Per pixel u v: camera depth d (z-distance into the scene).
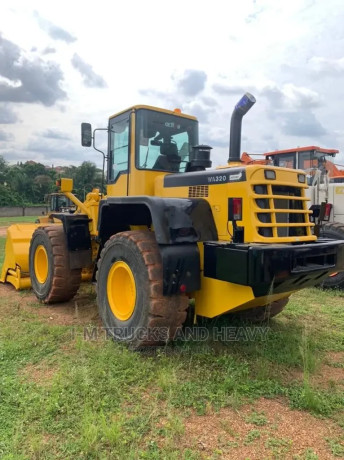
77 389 3.02
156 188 4.58
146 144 4.64
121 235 3.98
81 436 2.46
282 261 3.24
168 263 3.50
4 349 3.81
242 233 3.60
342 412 2.87
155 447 2.42
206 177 3.97
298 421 2.75
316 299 6.23
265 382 3.24
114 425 2.53
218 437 2.54
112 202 4.21
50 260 5.46
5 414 2.72
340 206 7.75
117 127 5.04
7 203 42.12
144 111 4.63
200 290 3.76
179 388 3.07
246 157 11.21
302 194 4.04
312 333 4.48
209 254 3.61
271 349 3.91
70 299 5.74
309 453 2.40
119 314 4.04
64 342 4.04
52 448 2.40
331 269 3.67
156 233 3.51
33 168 52.09
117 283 4.11
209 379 3.25
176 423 2.61
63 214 5.60
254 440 2.52
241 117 4.40
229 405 2.91
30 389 3.05
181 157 4.96
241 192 3.61
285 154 11.25
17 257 6.46
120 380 3.18
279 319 5.04
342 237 6.88
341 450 2.43
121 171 4.93
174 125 4.90
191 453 2.37
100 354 3.61
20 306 5.53
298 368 3.58
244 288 3.41
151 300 3.55
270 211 3.60
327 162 11.05
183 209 3.66
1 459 2.27
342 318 5.17
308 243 3.80
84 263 5.44
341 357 3.90
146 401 2.92
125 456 2.30
